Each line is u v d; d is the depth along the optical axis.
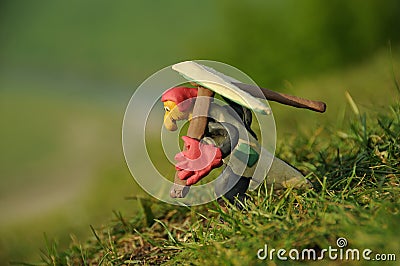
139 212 7.24
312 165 6.68
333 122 9.79
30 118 29.77
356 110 7.45
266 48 19.84
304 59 19.28
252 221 5.08
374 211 4.83
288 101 5.30
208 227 5.55
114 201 12.45
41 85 38.59
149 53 40.69
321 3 19.27
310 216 5.00
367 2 19.36
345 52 19.06
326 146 7.64
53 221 12.98
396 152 6.19
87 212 12.34
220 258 4.75
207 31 22.28
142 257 6.06
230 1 20.83
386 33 19.41
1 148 24.92
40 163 22.42
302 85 16.25
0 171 21.80
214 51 20.95
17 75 42.19
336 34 19.23
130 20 46.44
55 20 52.56
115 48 43.50
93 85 37.12
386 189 5.30
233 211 5.27
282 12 20.03
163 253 6.00
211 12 42.16
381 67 14.90
